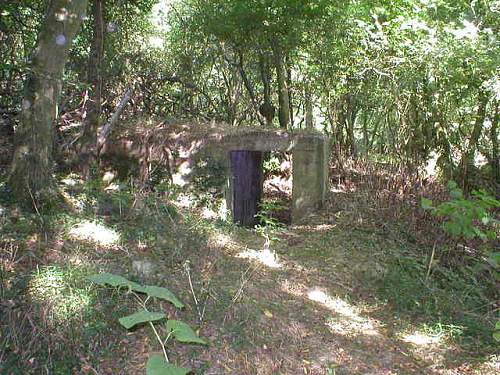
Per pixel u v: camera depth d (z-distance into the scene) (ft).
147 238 18.11
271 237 23.04
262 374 13.42
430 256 22.76
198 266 17.39
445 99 29.30
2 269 13.71
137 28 38.42
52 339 12.44
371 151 34.55
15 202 17.19
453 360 15.49
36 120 17.43
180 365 12.86
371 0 31.35
